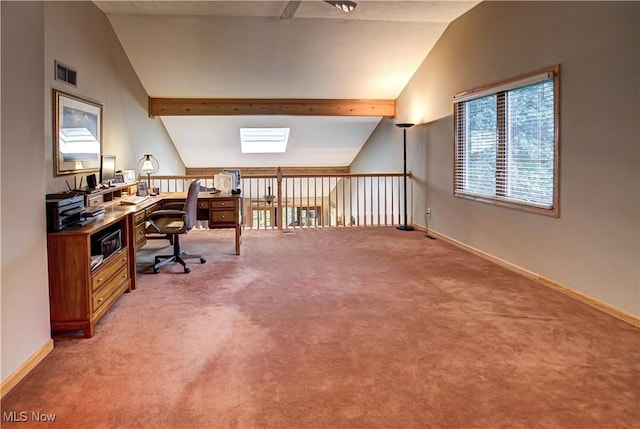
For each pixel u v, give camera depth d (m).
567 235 3.39
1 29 1.98
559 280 3.50
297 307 3.15
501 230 4.32
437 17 4.99
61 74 3.82
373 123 7.74
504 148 4.25
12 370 2.05
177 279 3.88
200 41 5.27
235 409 1.87
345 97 6.88
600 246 3.06
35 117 2.30
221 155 8.55
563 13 3.33
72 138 3.99
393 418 1.80
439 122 5.59
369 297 3.36
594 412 1.84
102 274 2.84
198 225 6.77
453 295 3.40
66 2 3.90
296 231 6.39
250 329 2.74
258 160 8.91
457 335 2.64
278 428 1.74
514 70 3.98
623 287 2.88
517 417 1.80
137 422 1.78
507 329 2.73
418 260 4.57
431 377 2.13
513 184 4.14
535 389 2.02
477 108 4.76
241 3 4.50
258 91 6.46
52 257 2.55
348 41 5.44
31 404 1.90
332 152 8.81
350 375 2.16
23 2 2.18
